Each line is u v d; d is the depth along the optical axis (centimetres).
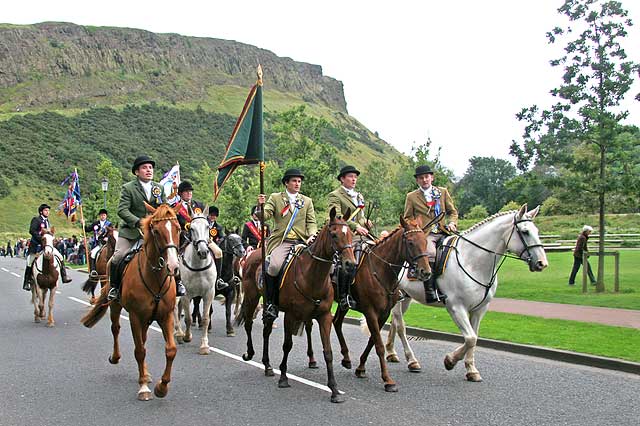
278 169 2872
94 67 17825
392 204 3578
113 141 10662
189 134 12488
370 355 1024
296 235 923
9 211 7712
